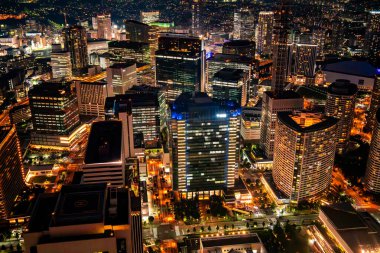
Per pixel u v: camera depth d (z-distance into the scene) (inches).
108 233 6122.1
